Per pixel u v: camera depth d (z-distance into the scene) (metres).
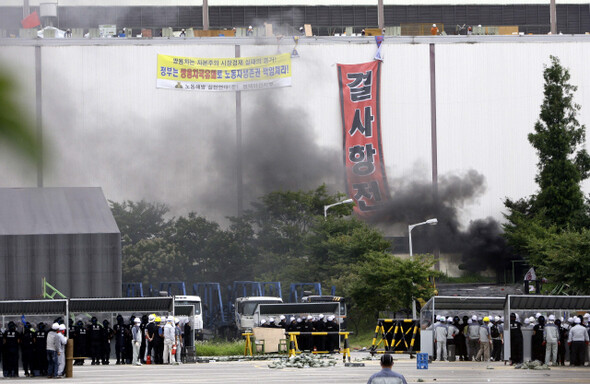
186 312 127.31
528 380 85.75
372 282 191.38
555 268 183.12
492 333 120.06
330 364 112.19
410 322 131.25
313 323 137.50
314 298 191.00
